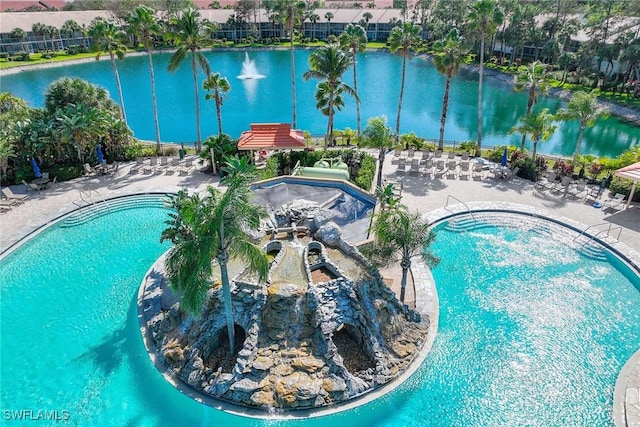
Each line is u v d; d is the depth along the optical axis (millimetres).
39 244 32875
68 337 24562
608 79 78750
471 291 27797
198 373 21266
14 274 29609
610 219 34969
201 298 18359
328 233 27125
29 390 21531
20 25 113312
